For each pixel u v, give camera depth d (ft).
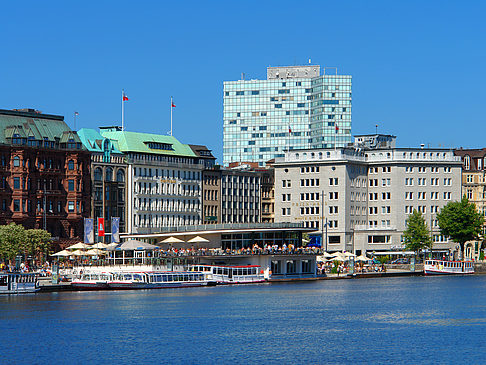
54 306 527.81
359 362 371.76
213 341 413.59
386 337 427.33
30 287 598.75
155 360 374.02
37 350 392.47
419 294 620.08
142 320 473.26
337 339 421.18
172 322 467.11
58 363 369.09
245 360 374.84
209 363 369.09
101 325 455.63
